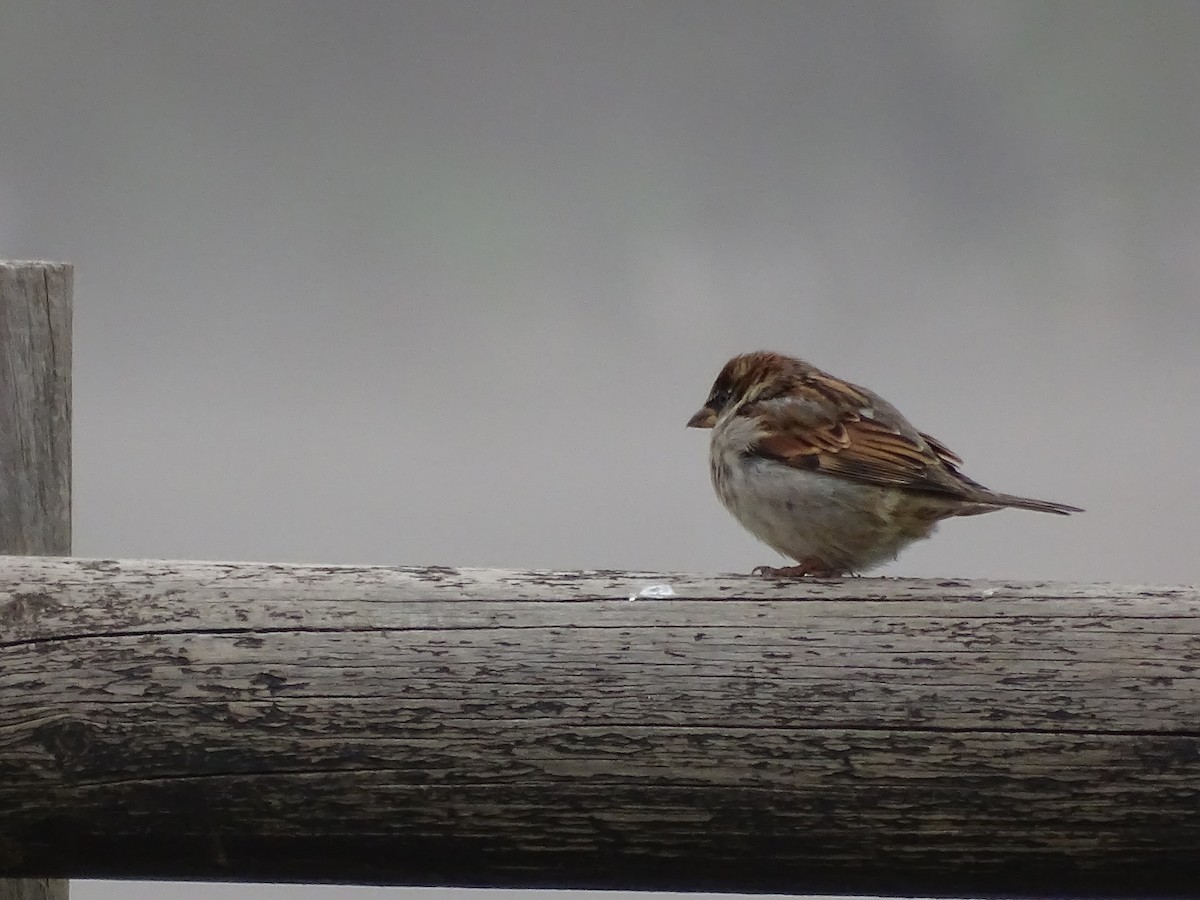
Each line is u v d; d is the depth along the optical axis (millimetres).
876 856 6406
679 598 6414
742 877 6410
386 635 6406
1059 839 6402
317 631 6406
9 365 6484
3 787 6402
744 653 6410
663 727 6406
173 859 6406
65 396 6492
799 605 6414
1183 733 6402
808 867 6406
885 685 6406
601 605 6414
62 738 6402
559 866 6410
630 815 6406
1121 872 6406
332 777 6402
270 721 6402
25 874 6406
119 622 6406
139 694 6402
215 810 6402
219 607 6410
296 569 6414
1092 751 6402
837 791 6406
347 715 6402
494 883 6414
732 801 6406
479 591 6414
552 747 6406
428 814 6406
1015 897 6410
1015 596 6414
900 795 6402
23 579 6410
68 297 6492
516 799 6406
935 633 6410
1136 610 6410
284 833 6402
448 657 6406
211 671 6402
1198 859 6402
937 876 6406
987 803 6402
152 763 6402
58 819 6402
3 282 6484
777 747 6406
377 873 6410
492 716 6406
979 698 6406
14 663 6402
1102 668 6406
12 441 6484
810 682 6406
